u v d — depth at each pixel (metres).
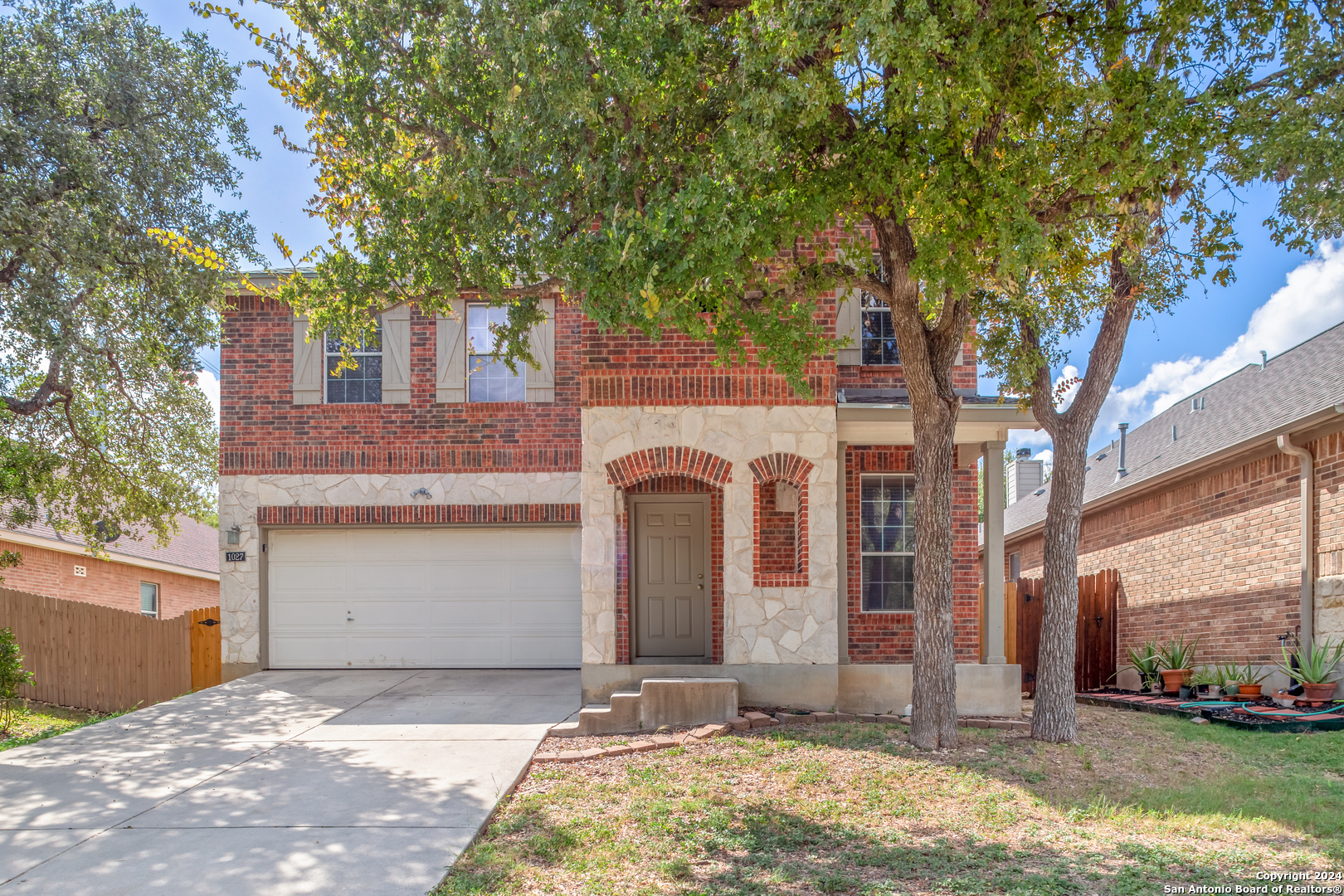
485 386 13.66
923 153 7.46
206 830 6.43
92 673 13.17
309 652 13.55
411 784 7.54
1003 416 10.55
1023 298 9.23
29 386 14.50
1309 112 7.25
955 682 9.95
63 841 6.23
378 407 13.52
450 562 13.68
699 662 12.01
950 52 6.82
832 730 9.52
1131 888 5.15
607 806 7.01
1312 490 11.40
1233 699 11.85
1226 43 7.85
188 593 23.16
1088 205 8.23
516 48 7.20
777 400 10.70
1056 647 9.54
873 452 11.98
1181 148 7.26
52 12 12.20
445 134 8.31
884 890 5.23
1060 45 8.20
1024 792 7.38
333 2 8.29
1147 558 15.80
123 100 12.52
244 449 13.53
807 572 10.53
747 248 7.91
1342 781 7.76
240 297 13.59
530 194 7.95
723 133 7.50
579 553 13.68
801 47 6.83
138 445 15.49
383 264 8.66
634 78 7.08
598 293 7.54
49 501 14.73
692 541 12.38
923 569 8.98
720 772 7.96
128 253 12.35
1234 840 6.12
